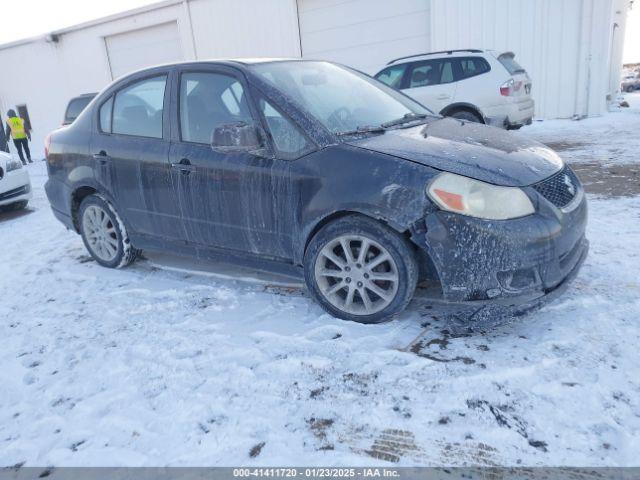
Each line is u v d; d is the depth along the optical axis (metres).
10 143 20.44
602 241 4.06
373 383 2.52
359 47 13.37
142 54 16.91
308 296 3.57
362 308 3.09
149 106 3.90
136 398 2.59
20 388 2.81
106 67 17.72
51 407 2.61
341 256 3.14
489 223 2.61
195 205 3.61
